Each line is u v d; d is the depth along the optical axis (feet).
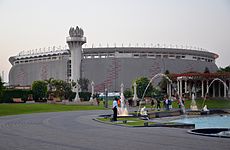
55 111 179.73
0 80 225.15
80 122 98.32
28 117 125.39
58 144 50.03
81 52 594.24
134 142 51.72
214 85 389.19
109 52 625.82
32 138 57.82
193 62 641.81
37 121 103.04
